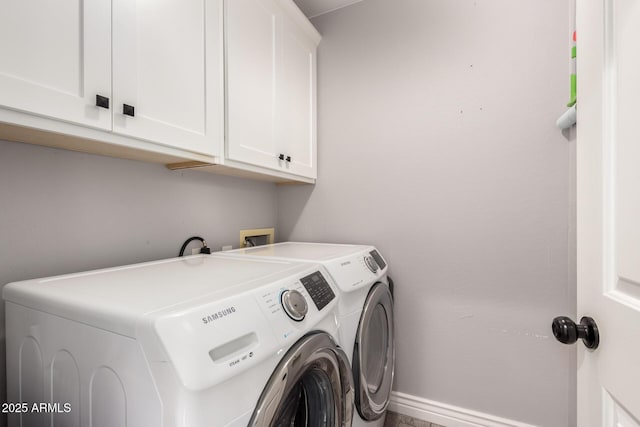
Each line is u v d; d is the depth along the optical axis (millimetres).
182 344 476
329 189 1807
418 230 1574
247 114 1225
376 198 1676
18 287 701
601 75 583
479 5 1438
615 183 541
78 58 694
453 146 1493
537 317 1332
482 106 1433
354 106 1734
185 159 1091
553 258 1303
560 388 1291
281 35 1450
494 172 1410
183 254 1308
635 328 467
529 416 1345
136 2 817
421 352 1562
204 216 1429
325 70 1817
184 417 456
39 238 884
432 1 1542
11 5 590
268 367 616
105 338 534
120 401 515
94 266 1010
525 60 1352
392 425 1498
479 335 1442
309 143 1715
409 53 1596
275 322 651
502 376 1396
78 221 971
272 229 1897
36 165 876
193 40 990
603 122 576
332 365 820
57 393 614
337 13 1786
